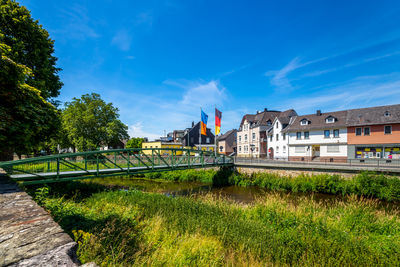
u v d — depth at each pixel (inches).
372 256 179.5
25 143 287.4
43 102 309.0
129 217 262.7
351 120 1006.4
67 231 197.2
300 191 614.5
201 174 868.0
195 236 214.4
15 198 120.3
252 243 210.2
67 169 471.2
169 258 163.3
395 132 867.4
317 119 1168.2
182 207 336.5
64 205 266.5
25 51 477.7
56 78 585.6
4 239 68.5
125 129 1309.1
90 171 429.1
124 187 693.3
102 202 368.8
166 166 599.5
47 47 532.1
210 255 180.1
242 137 1696.6
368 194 509.7
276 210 318.3
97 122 1156.5
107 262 130.4
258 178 733.9
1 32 413.1
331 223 271.0
